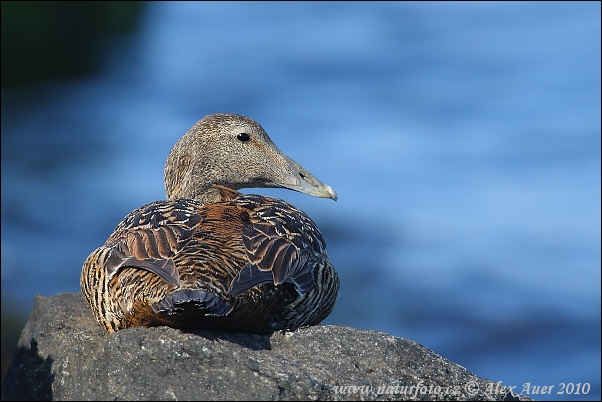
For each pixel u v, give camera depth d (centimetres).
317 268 664
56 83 3572
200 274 561
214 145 855
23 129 2859
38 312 809
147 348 558
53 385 590
